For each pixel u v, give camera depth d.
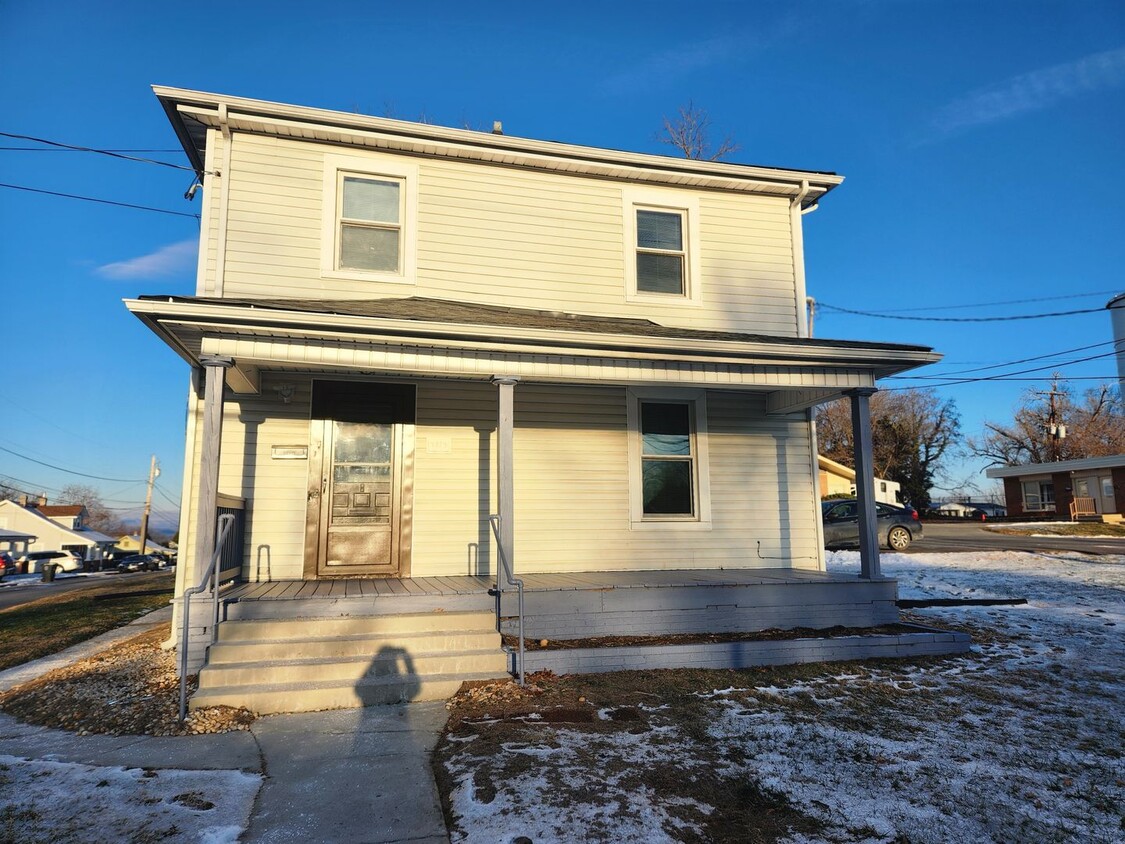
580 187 9.52
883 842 3.45
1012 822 3.67
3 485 69.19
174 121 8.20
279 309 6.27
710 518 9.36
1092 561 15.26
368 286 8.48
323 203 8.44
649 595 7.39
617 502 9.05
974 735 4.96
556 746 4.65
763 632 7.61
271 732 5.00
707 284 9.85
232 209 8.13
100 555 56.62
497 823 3.60
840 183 10.26
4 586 26.03
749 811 3.76
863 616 8.00
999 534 25.23
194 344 6.98
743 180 9.99
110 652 7.40
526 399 8.89
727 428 9.63
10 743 4.80
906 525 17.86
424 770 4.32
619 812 3.71
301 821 3.64
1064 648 7.62
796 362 8.05
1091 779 4.21
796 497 9.73
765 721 5.24
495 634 6.52
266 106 8.06
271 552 7.74
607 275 9.46
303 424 8.01
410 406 8.35
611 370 7.57
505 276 9.05
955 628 8.61
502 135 9.38
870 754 4.59
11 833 3.44
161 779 4.15
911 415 47.53
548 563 8.70
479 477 8.51
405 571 8.09
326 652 6.05
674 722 5.19
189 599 5.71
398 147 8.74
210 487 6.21
